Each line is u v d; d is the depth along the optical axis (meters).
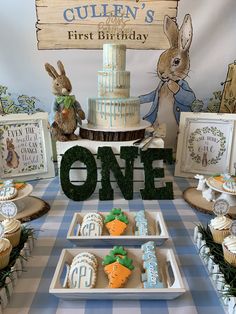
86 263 0.70
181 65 1.45
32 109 1.48
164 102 1.51
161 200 1.16
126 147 1.15
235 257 0.69
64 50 1.40
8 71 1.42
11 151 1.26
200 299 0.66
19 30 1.36
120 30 1.39
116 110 1.16
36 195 1.19
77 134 1.28
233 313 0.60
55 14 1.35
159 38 1.41
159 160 1.20
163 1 1.35
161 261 0.76
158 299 0.65
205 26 1.39
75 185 1.15
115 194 1.21
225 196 1.06
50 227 0.95
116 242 0.83
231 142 1.30
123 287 0.67
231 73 1.47
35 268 0.76
